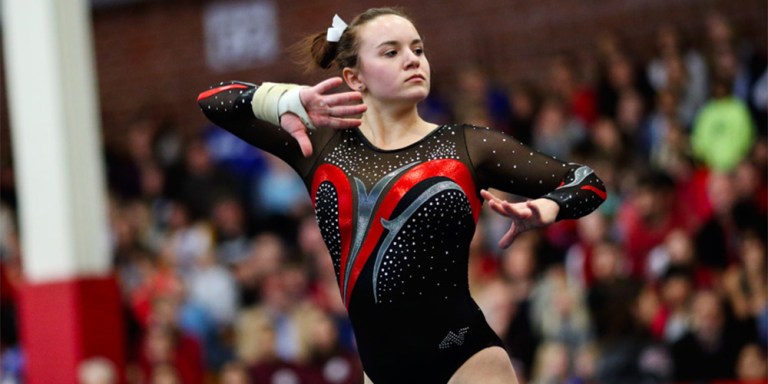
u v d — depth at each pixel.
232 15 22.28
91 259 11.22
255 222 18.44
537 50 20.16
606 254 13.40
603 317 13.00
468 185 5.62
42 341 11.04
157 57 22.81
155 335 14.19
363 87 5.82
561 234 14.45
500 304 13.52
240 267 16.81
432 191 5.53
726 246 13.57
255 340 15.02
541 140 16.73
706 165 15.04
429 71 5.80
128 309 14.28
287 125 5.55
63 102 11.09
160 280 16.52
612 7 19.70
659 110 15.87
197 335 15.46
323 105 5.43
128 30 22.98
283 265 16.25
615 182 15.03
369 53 5.73
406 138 5.74
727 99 15.29
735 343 12.22
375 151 5.71
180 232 18.00
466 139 5.72
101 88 23.11
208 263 16.80
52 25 11.09
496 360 5.65
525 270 13.80
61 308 10.99
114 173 20.25
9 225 19.22
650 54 19.20
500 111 17.92
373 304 5.59
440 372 5.59
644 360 12.50
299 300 15.12
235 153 19.44
